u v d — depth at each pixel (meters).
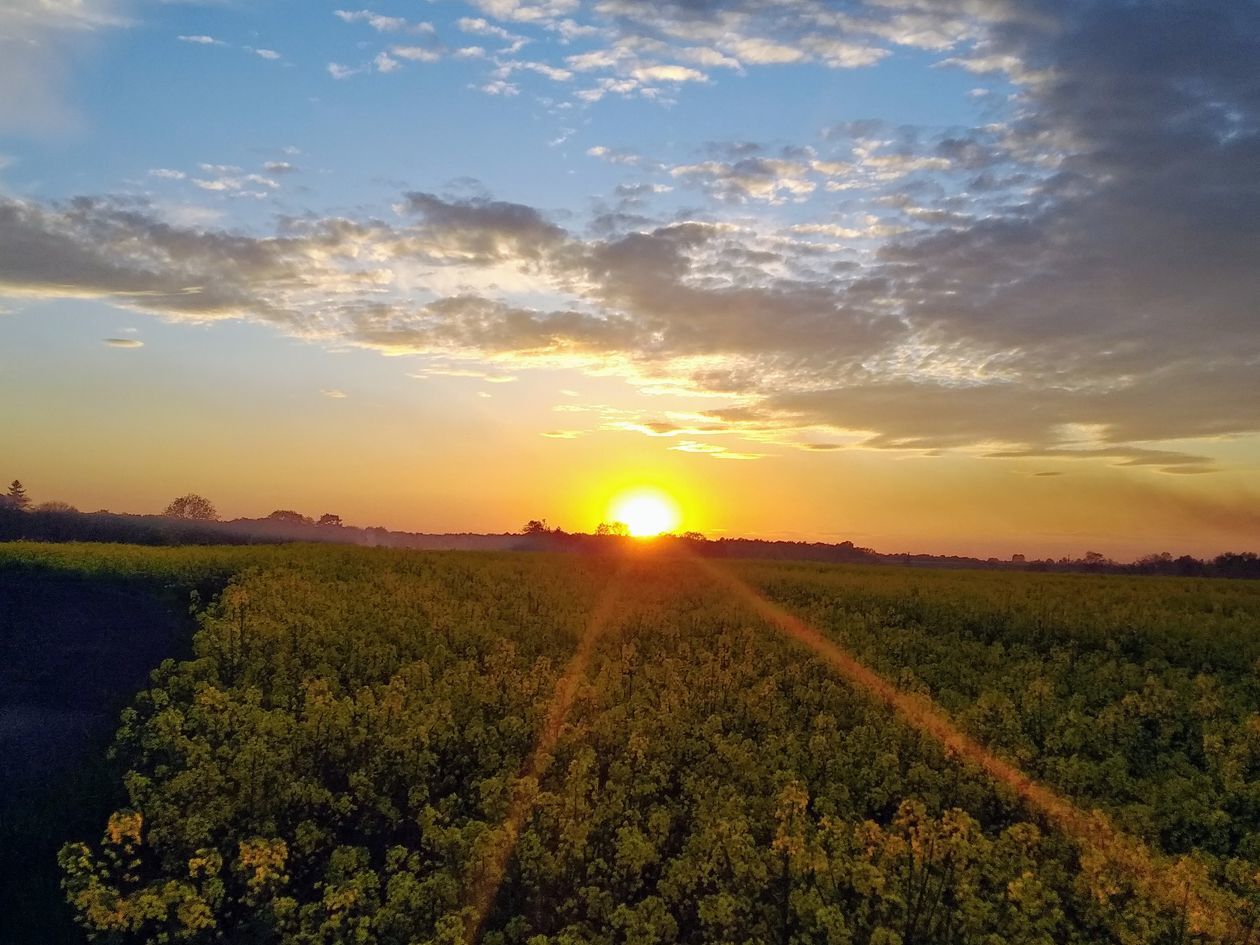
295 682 18.61
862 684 19.86
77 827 13.56
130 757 15.54
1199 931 9.55
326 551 45.03
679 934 10.37
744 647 23.69
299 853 11.87
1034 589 37.53
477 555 51.44
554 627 26.42
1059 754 16.05
